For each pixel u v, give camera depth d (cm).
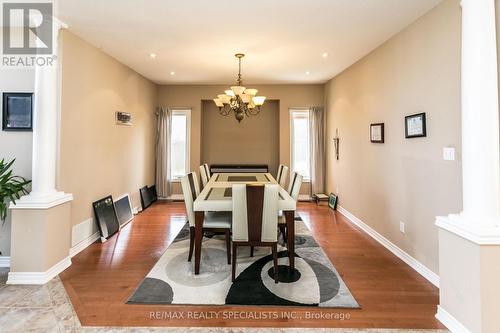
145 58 434
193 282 262
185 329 196
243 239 263
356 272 285
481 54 189
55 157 306
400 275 279
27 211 262
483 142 188
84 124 356
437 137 262
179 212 528
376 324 203
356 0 259
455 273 197
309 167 632
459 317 193
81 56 350
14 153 304
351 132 477
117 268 293
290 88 630
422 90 284
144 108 560
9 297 237
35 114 274
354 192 464
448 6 246
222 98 384
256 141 670
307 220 477
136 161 525
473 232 179
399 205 327
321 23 308
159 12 284
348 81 489
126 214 461
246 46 380
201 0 261
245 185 257
